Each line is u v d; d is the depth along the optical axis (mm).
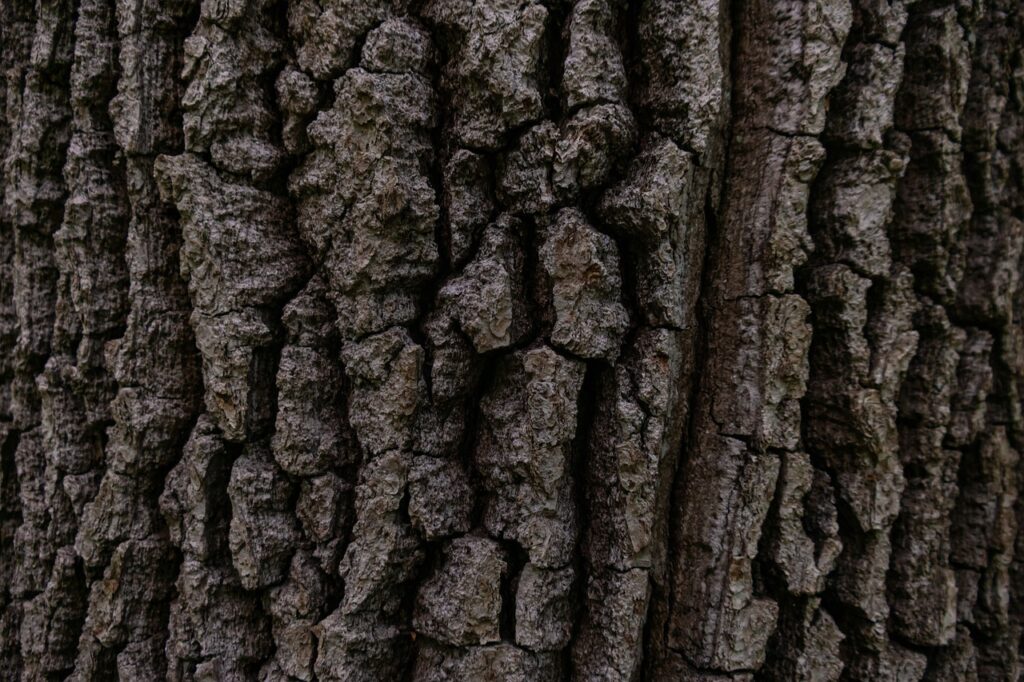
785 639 562
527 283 546
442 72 548
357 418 545
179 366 558
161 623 563
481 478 550
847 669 570
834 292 555
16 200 571
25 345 574
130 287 557
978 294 593
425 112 543
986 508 597
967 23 574
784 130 553
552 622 543
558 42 541
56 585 571
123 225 564
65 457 570
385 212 534
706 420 563
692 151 541
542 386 535
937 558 577
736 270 561
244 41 545
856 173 555
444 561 546
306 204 551
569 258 536
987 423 600
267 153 548
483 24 535
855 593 566
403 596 550
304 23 545
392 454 540
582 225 537
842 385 559
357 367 542
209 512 550
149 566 561
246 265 545
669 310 542
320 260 551
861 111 555
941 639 570
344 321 544
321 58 542
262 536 547
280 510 550
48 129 568
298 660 545
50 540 575
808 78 549
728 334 561
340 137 540
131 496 558
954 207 573
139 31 551
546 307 541
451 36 543
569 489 545
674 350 552
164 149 555
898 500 562
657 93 545
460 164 542
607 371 545
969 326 597
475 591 538
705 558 557
